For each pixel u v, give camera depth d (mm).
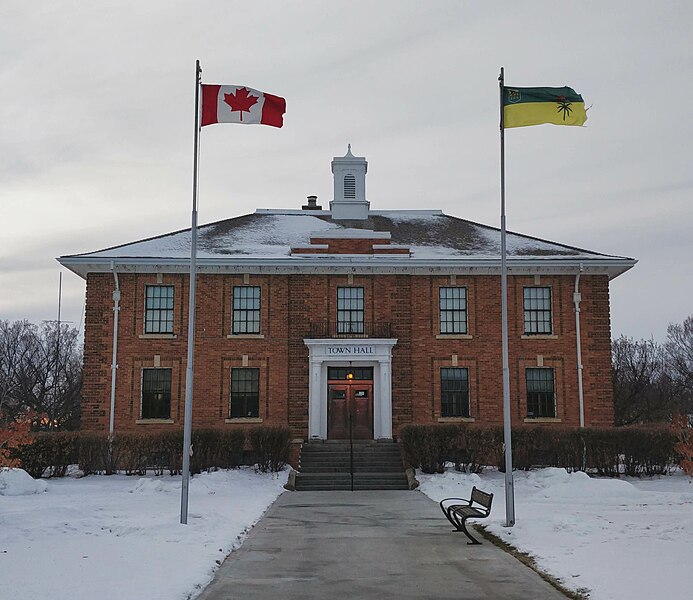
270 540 16516
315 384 35438
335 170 43750
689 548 13844
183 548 14367
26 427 25797
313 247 37062
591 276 36875
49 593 10617
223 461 31469
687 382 64812
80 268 36125
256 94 20266
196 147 19594
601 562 12914
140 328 36000
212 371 35875
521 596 11281
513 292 36844
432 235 40688
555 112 19266
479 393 36094
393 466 32062
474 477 28672
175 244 38312
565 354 36375
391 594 11461
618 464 30625
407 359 36156
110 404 35438
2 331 75062
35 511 18641
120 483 28328
